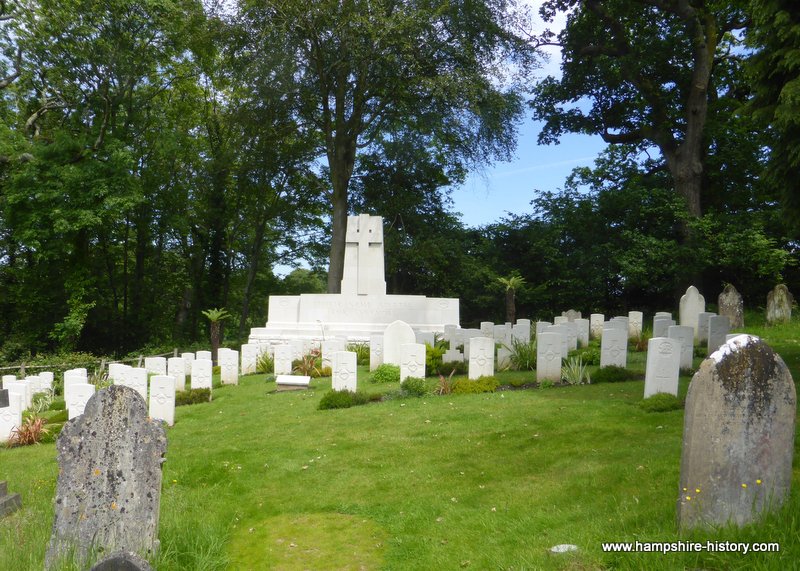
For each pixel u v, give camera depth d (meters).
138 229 37.22
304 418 13.48
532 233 37.72
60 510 6.60
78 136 31.81
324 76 32.62
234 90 36.53
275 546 7.51
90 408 6.74
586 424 10.81
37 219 28.97
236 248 43.72
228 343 34.75
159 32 31.69
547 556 6.00
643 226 35.25
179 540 7.17
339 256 34.91
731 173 34.88
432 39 31.61
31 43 29.38
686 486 6.09
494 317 38.78
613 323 21.92
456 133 35.03
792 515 5.70
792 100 12.81
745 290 33.72
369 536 7.61
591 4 32.50
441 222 41.00
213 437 12.55
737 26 33.19
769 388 5.99
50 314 34.38
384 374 17.33
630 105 37.50
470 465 9.47
